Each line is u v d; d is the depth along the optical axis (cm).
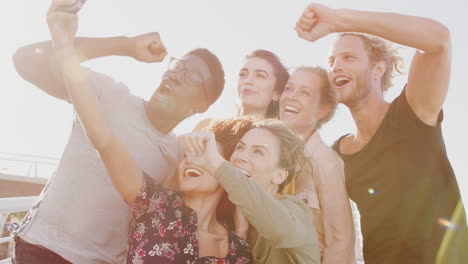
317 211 212
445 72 180
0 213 248
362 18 156
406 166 209
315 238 154
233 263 155
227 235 162
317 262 153
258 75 248
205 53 195
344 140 246
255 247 163
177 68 187
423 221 208
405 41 164
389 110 217
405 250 208
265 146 170
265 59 252
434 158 209
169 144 196
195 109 196
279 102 245
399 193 210
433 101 194
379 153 217
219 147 175
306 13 160
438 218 209
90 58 172
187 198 164
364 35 231
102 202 174
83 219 172
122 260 183
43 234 168
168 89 187
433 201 209
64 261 169
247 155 170
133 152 184
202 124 205
